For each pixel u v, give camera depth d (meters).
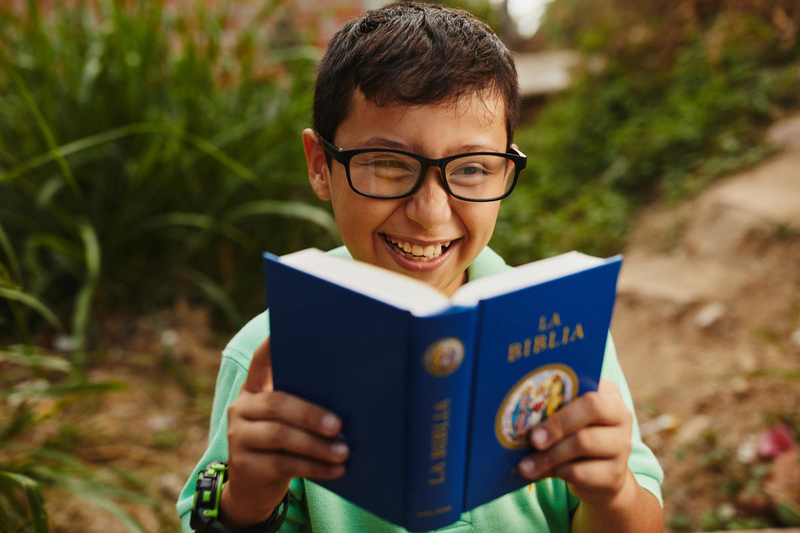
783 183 4.80
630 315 4.06
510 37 12.91
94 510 2.16
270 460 0.81
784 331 3.55
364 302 0.69
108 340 3.08
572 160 6.45
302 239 3.66
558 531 1.16
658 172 5.73
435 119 0.98
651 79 6.73
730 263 4.25
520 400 0.79
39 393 1.96
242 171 2.79
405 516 0.76
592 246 5.07
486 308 0.70
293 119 3.54
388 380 0.71
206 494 0.95
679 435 2.90
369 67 1.00
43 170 3.08
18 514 1.84
